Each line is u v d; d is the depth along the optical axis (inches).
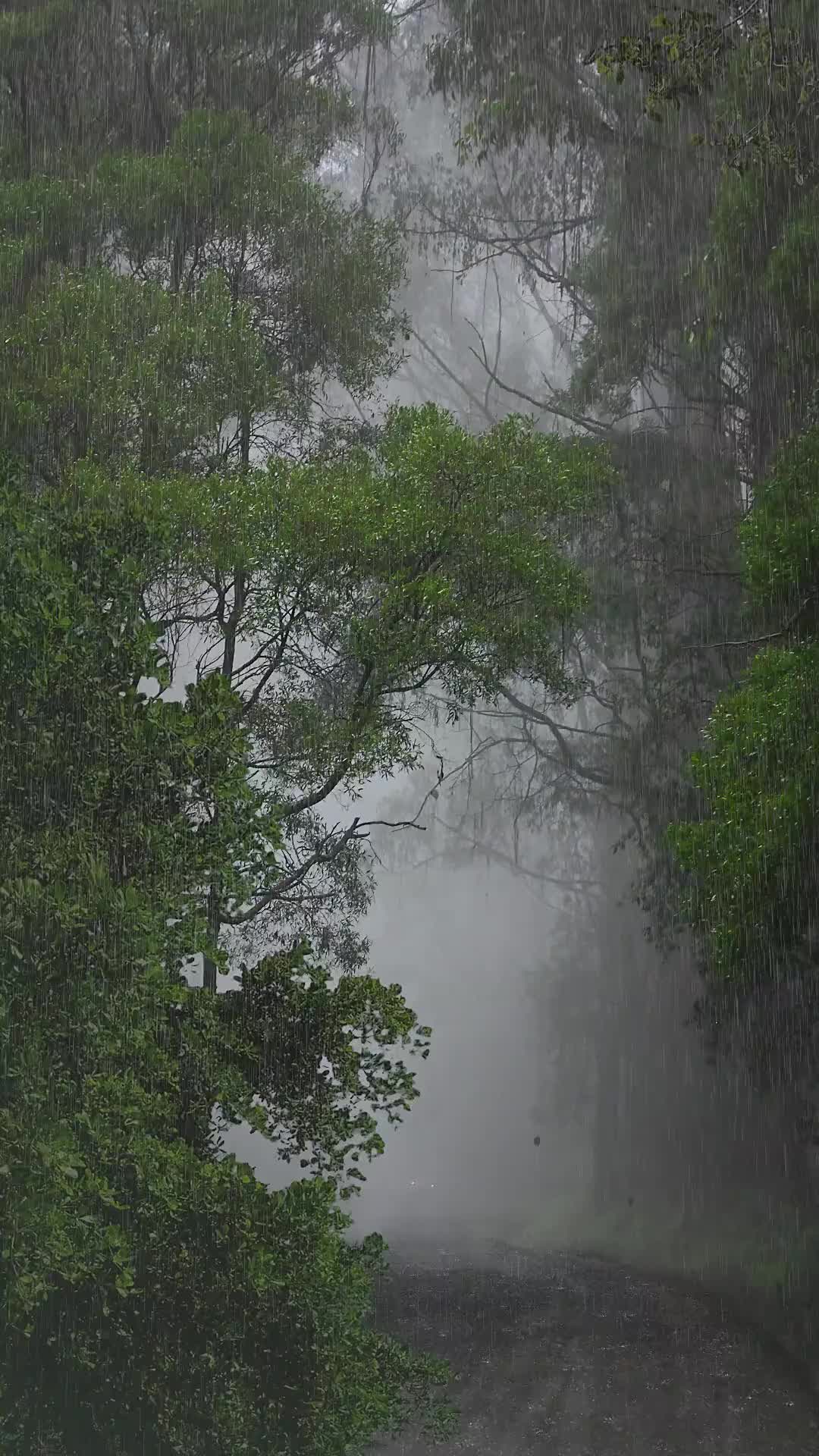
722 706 566.9
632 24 792.9
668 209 837.8
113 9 741.9
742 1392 618.5
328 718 596.1
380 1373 390.6
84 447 594.9
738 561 823.7
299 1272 336.2
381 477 604.4
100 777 323.9
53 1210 270.5
